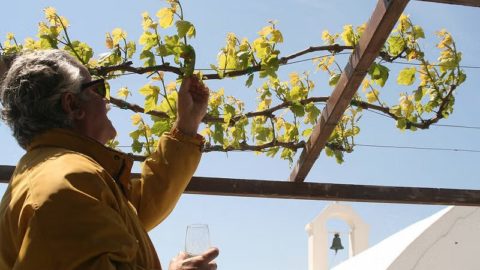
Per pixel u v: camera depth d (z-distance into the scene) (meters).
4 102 2.04
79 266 1.57
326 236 9.49
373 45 3.36
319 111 4.15
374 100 4.37
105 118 2.17
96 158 1.96
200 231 2.10
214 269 1.88
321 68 4.19
